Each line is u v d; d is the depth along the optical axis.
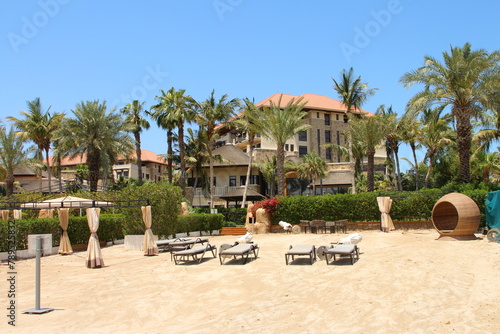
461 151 25.84
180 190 24.86
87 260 15.19
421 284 10.04
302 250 13.77
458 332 6.66
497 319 7.23
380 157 65.75
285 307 8.72
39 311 9.14
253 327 7.50
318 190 53.34
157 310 9.15
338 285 10.36
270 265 13.62
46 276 13.70
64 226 20.03
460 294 9.06
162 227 23.14
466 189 24.84
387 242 18.48
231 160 52.66
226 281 11.59
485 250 14.45
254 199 46.41
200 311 8.95
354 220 27.28
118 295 10.64
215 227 30.95
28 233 19.38
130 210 22.66
